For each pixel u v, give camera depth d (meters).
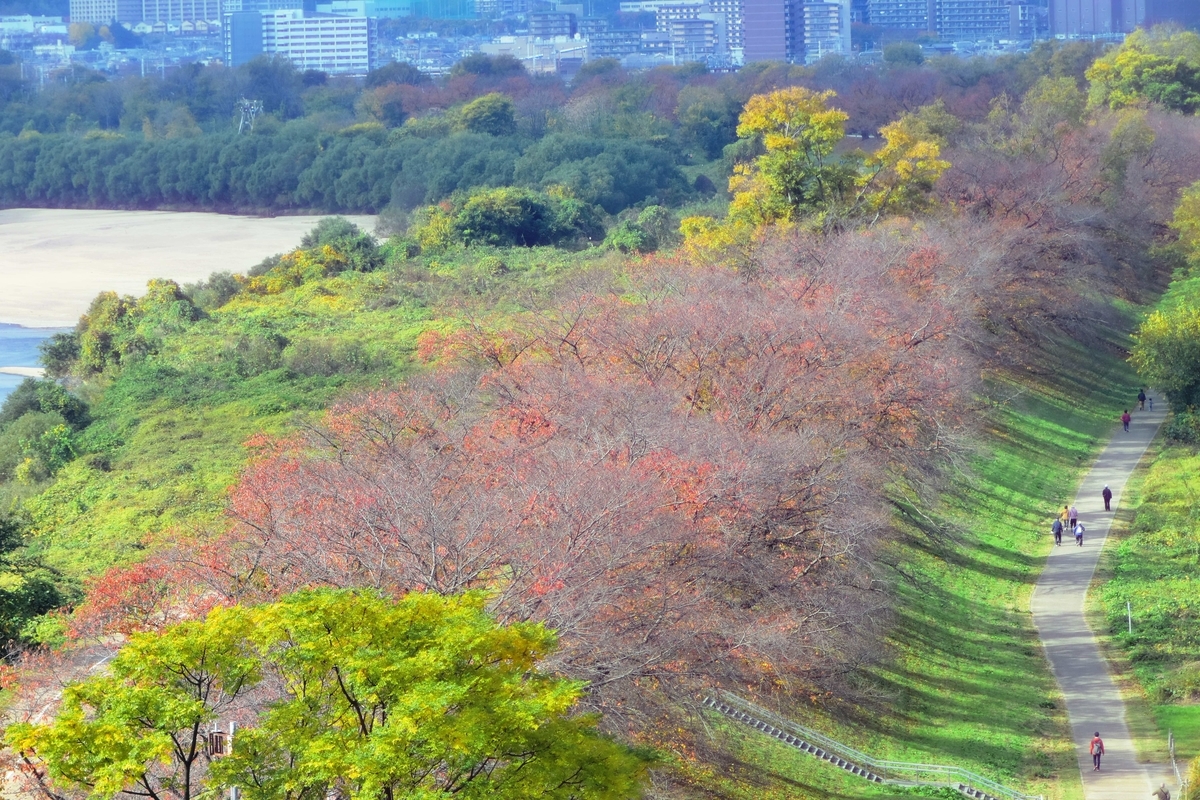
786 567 50.84
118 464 81.56
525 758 29.70
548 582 40.22
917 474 69.12
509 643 30.41
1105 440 92.25
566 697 29.20
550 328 72.38
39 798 35.25
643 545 43.81
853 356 68.31
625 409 55.34
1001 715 53.34
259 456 65.31
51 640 46.81
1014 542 73.88
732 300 73.75
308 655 29.38
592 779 29.62
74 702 28.88
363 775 27.61
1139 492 81.19
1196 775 44.91
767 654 46.69
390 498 44.22
